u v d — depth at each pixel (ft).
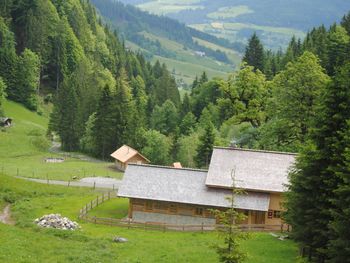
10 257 148.36
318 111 159.43
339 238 133.69
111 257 167.84
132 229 220.23
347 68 156.76
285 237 205.36
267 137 309.63
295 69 302.25
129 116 504.84
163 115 614.34
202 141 405.18
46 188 293.64
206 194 237.66
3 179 284.00
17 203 253.85
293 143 296.71
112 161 488.44
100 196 287.89
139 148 494.59
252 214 234.38
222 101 355.15
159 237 206.28
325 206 153.38
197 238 206.08
